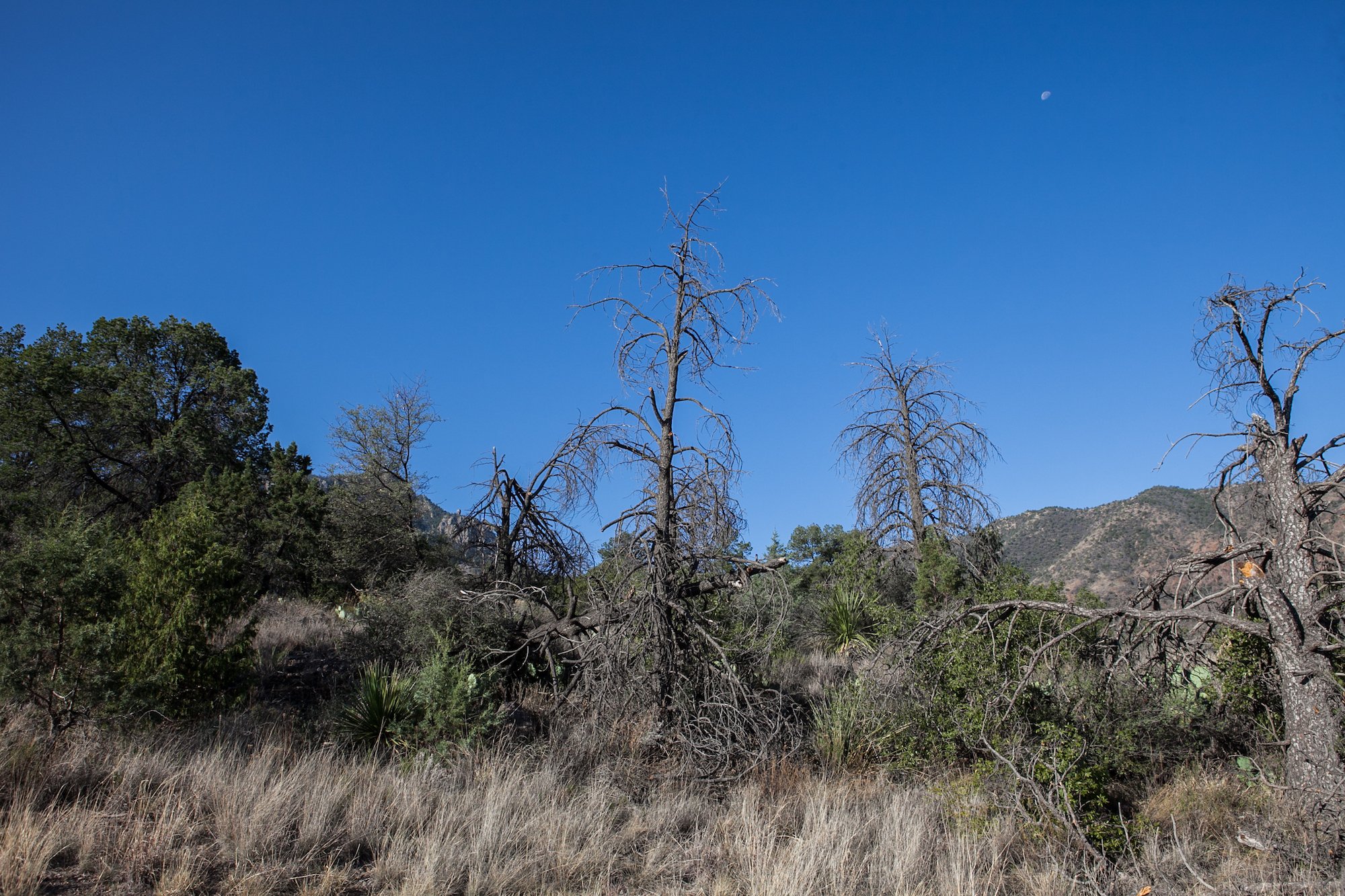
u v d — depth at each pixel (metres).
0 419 27.97
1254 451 9.01
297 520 22.50
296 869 6.17
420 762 9.16
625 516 12.27
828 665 16.78
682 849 7.65
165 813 6.38
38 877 5.31
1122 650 10.27
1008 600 10.13
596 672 11.17
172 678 9.15
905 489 20.55
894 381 21.25
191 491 21.45
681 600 11.84
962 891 6.55
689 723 10.58
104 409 31.30
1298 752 8.16
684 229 12.56
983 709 9.52
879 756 10.94
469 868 6.50
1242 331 8.64
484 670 12.71
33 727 7.92
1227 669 10.13
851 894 6.47
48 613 8.53
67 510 9.63
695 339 12.62
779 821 8.51
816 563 29.09
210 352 35.66
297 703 11.66
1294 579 8.41
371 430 24.61
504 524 14.69
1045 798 8.11
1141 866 7.48
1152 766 10.02
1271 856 7.57
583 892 6.48
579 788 9.12
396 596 13.89
